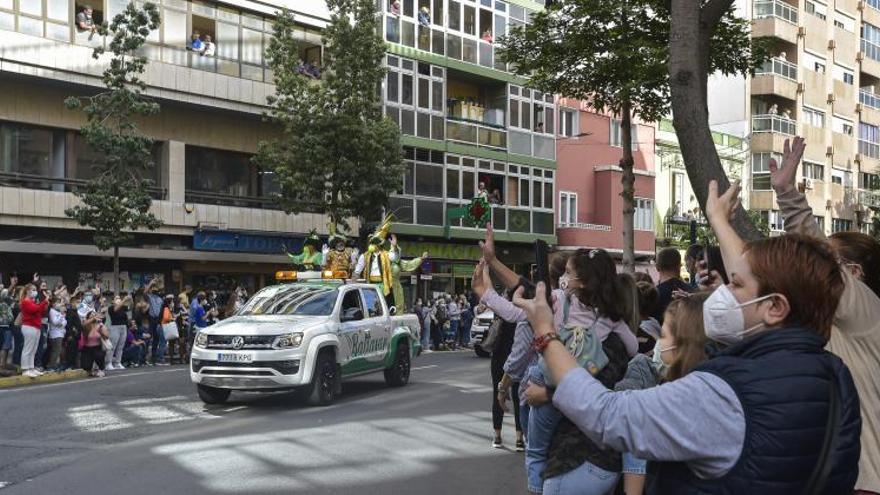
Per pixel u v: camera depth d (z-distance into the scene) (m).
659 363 4.59
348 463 8.97
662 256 7.71
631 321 4.79
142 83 23.11
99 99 22.92
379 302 15.88
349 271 17.16
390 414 12.53
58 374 17.30
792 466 2.26
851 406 2.40
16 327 17.59
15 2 23.53
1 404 13.40
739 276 2.59
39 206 23.95
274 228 30.08
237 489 7.79
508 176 37.81
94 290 20.12
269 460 9.09
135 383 16.45
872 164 57.44
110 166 22.81
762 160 47.69
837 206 53.34
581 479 4.25
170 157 27.91
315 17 31.30
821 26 52.16
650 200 42.91
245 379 12.88
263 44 29.92
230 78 28.44
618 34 16.70
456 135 35.72
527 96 38.88
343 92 27.48
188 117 28.56
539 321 2.77
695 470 2.40
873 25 58.12
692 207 45.47
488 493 7.72
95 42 25.12
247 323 13.48
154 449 9.69
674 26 7.26
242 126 30.09
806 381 2.33
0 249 23.16
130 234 23.95
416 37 34.38
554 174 39.75
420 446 9.98
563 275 6.52
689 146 7.16
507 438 10.59
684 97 7.20
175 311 22.19
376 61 28.11
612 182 41.16
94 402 13.70
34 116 24.73
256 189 30.64
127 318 20.05
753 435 2.29
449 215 34.66
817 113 52.12
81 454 9.41
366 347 14.98
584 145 41.25
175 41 27.34
